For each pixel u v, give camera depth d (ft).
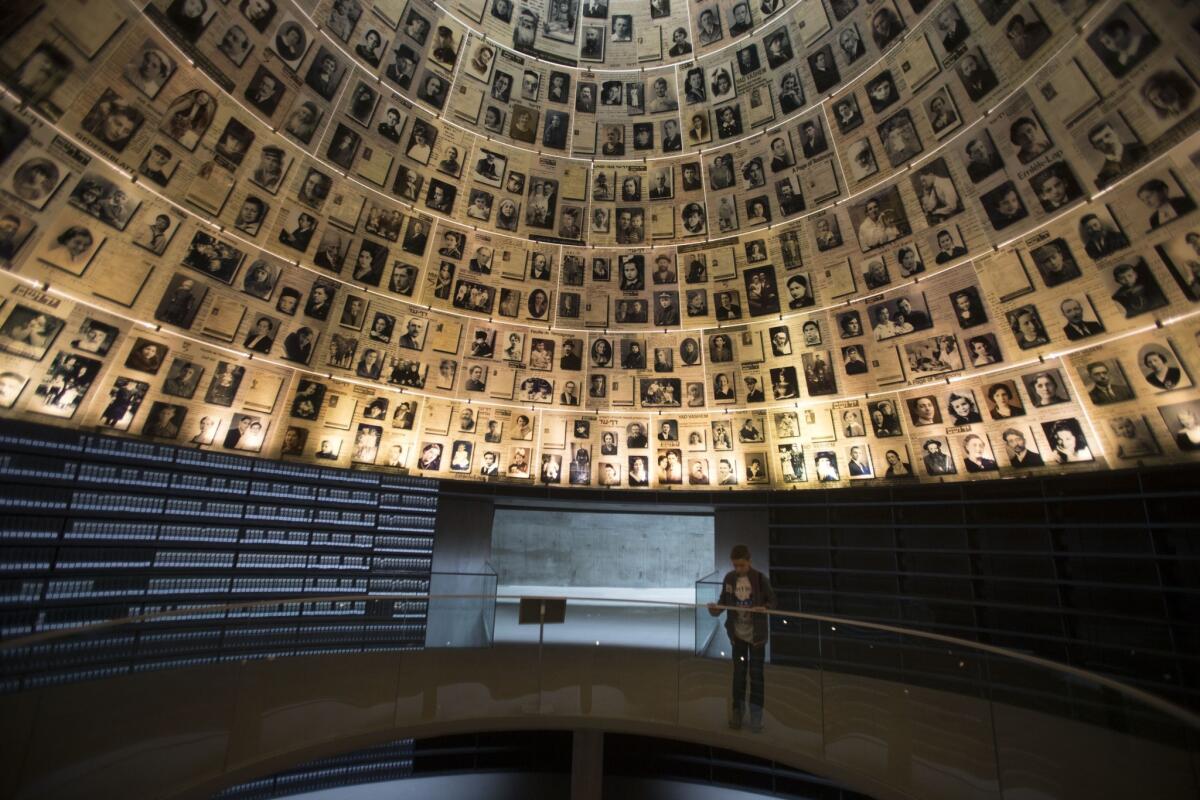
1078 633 33.27
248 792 33.68
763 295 49.34
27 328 31.24
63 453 29.73
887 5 38.32
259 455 42.39
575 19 47.91
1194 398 31.01
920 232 41.09
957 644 21.65
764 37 44.62
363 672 26.71
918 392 43.24
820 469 48.21
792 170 46.03
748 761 39.14
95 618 30.14
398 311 47.98
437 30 43.45
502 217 50.14
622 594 65.72
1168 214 30.09
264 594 37.76
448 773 39.78
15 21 26.73
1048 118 33.24
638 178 50.90
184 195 35.78
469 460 51.55
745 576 26.50
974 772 19.01
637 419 53.78
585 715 27.30
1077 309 34.76
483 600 29.09
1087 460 35.58
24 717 15.76
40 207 30.19
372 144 43.32
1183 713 12.92
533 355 53.21
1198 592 28.73
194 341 38.34
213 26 33.35
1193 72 27.40
